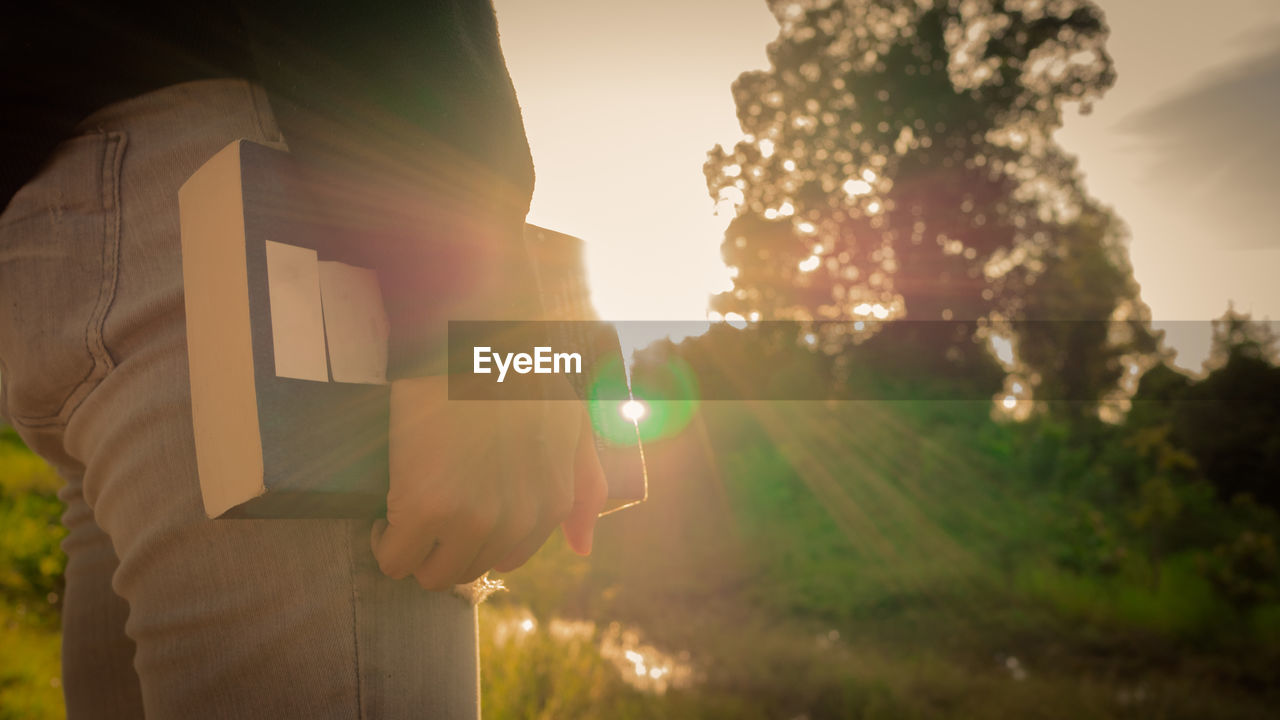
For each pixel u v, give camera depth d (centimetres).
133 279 63
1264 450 1180
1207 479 1212
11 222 67
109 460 65
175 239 63
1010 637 716
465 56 60
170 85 65
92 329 63
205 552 59
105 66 64
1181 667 627
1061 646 689
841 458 1375
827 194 2486
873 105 2436
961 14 2430
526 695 325
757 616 788
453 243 57
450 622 64
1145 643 690
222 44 64
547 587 523
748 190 2556
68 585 94
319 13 55
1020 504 1148
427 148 57
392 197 57
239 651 58
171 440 60
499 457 54
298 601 58
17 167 66
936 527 1109
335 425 53
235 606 58
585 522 72
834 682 511
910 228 2405
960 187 2384
